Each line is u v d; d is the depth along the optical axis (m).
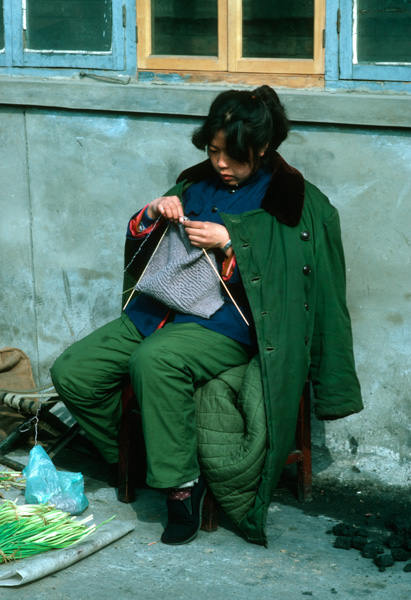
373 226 3.61
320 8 3.59
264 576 2.87
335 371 3.32
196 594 2.74
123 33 3.86
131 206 3.94
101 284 4.07
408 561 3.00
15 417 4.05
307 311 3.16
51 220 4.07
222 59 3.77
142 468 3.63
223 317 3.18
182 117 3.77
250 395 3.08
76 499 3.31
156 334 3.17
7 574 2.76
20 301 4.21
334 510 3.46
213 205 3.24
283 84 3.71
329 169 3.62
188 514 3.10
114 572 2.88
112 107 3.81
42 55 3.99
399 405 3.70
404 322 3.64
